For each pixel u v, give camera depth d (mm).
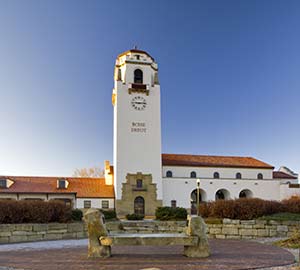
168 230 18281
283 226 16328
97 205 42125
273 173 53156
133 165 42969
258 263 8633
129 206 41781
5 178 41125
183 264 8531
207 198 45844
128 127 43969
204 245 9812
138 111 44625
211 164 48438
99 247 9750
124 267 8164
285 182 50156
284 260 9070
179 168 46938
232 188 47062
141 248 12391
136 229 18219
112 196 42719
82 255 10266
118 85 44906
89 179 46094
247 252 10773
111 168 46000
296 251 11172
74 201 41594
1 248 12438
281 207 18141
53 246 13031
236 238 16453
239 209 17125
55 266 8367
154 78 46562
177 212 20531
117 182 42125
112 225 18094
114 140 45969
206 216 18172
